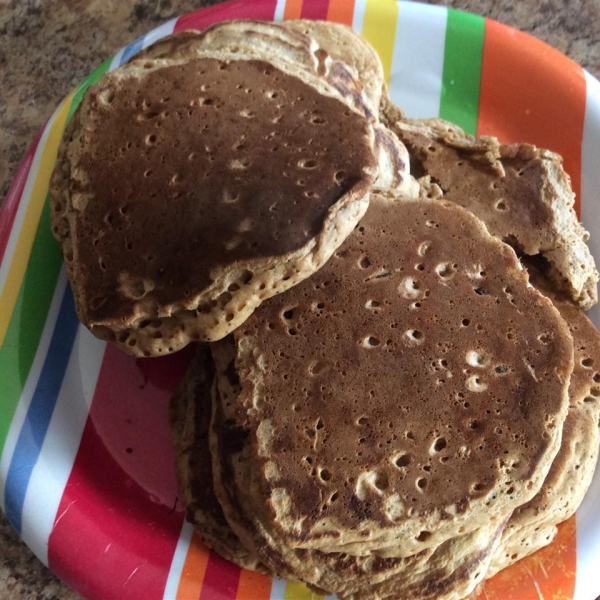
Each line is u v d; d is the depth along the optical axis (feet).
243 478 0.79
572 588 0.87
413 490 0.75
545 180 0.98
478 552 0.79
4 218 0.98
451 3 1.27
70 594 0.98
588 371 0.90
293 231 0.73
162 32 1.08
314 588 0.85
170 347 0.78
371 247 0.85
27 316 0.95
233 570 0.88
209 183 0.75
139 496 0.91
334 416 0.78
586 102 1.09
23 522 0.86
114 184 0.79
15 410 0.91
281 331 0.81
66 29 1.23
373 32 1.12
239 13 1.10
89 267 0.78
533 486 0.76
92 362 0.96
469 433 0.77
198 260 0.74
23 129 1.18
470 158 0.99
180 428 0.94
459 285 0.83
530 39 1.12
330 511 0.75
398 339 0.80
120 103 0.82
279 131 0.78
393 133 0.97
